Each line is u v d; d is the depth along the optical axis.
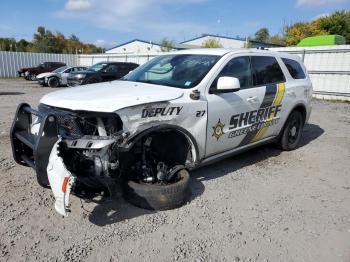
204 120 4.12
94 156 3.32
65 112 3.47
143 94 3.72
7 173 4.55
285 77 5.70
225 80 4.06
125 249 3.00
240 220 3.59
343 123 9.59
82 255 2.88
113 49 54.03
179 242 3.14
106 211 3.63
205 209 3.79
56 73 20.52
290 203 4.07
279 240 3.26
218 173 4.94
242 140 4.87
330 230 3.48
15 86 20.09
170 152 4.00
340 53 15.22
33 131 3.78
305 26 41.88
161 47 42.59
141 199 3.63
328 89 15.91
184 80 4.28
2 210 3.55
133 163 3.70
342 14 40.38
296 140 6.34
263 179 4.79
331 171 5.28
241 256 2.98
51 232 3.20
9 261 2.76
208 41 49.44
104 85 4.30
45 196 3.92
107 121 3.44
